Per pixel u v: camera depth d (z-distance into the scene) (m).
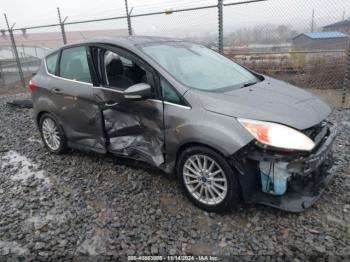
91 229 3.13
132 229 3.09
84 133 4.34
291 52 8.45
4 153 5.31
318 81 9.21
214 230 3.01
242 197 3.11
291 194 3.10
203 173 3.23
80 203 3.59
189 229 3.04
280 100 3.27
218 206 3.18
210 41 7.75
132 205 3.48
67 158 4.84
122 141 3.89
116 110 3.80
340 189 3.54
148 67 3.52
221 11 7.33
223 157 3.03
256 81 3.95
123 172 4.23
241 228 3.02
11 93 11.99
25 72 16.81
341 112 6.48
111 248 2.86
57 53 4.66
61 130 4.68
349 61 7.06
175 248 2.82
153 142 3.56
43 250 2.89
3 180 4.31
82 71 4.19
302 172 2.84
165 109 3.36
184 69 3.68
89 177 4.18
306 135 2.92
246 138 2.90
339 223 3.01
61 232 3.11
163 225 3.12
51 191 3.91
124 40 3.92
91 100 4.04
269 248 2.75
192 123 3.15
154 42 4.02
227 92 3.36
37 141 5.77
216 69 3.96
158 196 3.62
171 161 3.46
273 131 2.85
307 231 2.93
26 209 3.55
